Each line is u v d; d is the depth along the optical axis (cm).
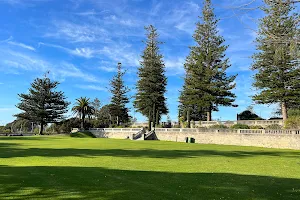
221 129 3697
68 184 850
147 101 6259
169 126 5909
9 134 6869
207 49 5525
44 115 7025
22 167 1194
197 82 5322
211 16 5500
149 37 6562
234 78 5250
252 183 942
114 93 7731
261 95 4216
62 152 2027
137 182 908
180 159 1686
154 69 6322
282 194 795
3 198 680
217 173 1148
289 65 3881
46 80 7212
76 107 7612
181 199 711
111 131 5694
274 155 2102
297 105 4244
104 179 941
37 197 694
